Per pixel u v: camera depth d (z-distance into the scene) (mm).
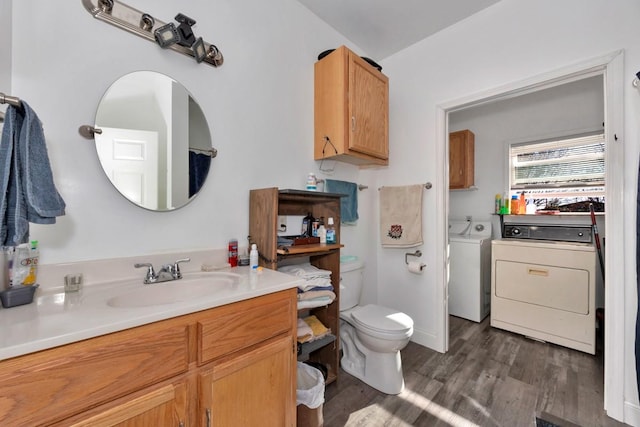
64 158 1051
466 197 3434
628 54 1455
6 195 764
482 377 1877
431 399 1654
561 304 2332
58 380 646
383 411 1554
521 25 1808
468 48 2049
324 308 1856
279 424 1120
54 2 1033
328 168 2133
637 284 1365
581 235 2633
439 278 2232
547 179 2961
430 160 2275
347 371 1944
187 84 1387
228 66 1543
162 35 1260
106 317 753
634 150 1428
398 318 1793
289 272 1646
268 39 1738
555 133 2871
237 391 978
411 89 2387
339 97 1832
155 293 1133
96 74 1126
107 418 703
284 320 1150
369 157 2020
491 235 3152
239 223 1583
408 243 2328
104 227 1145
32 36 991
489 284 3055
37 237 997
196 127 1411
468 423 1467
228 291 1013
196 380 885
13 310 813
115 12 1161
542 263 2434
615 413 1482
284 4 1830
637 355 1343
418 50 2340
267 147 1727
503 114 3195
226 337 957
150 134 1264
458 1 1894
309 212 1964
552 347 2309
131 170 1211
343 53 1820
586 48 1575
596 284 2523
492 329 2670
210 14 1469
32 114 817
